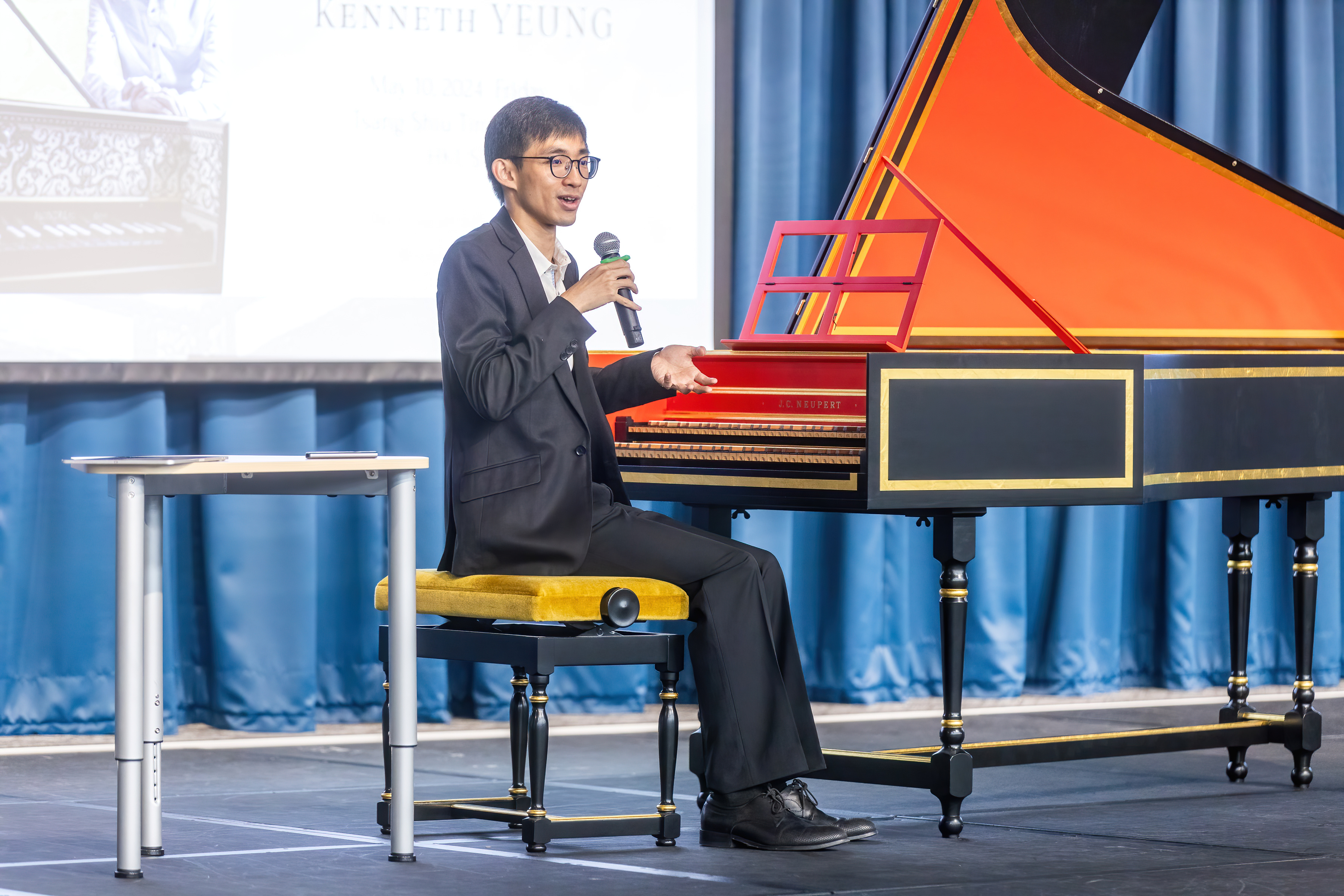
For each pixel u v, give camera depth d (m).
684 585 7.06
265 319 10.35
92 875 6.38
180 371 10.17
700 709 7.06
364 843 7.13
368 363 10.56
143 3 10.07
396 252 10.63
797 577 11.77
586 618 6.78
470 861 6.71
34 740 10.07
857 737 10.59
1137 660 12.68
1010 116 8.81
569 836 6.89
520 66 10.91
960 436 7.36
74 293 9.95
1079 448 7.64
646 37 11.19
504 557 6.98
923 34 8.30
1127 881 6.48
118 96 10.02
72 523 10.12
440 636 7.09
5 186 9.79
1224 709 9.23
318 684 10.80
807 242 11.63
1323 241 9.10
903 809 8.21
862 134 11.63
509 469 7.00
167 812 8.01
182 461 6.16
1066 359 7.61
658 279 11.25
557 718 11.20
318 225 10.47
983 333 8.97
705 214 11.34
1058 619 12.20
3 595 9.98
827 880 6.42
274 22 10.37
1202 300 9.21
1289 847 7.21
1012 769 9.44
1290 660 12.88
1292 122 12.73
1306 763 8.81
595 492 7.20
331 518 10.80
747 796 7.07
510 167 7.24
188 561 10.58
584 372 7.31
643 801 8.34
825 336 8.00
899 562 11.86
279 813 7.98
